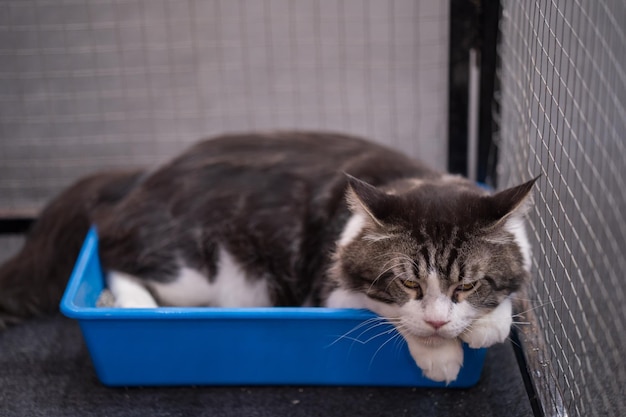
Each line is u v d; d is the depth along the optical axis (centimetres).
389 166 118
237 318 108
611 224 139
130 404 112
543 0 112
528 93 110
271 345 111
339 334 109
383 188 112
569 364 106
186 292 121
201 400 113
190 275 120
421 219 103
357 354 111
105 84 172
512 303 110
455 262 102
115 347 111
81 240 128
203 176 121
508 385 114
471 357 110
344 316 107
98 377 115
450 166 144
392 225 103
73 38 174
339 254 109
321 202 116
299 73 175
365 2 178
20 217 146
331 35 179
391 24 177
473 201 104
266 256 119
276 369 112
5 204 151
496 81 135
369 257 105
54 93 169
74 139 162
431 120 162
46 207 132
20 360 121
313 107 167
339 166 119
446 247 102
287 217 118
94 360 112
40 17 174
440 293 102
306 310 107
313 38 179
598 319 120
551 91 105
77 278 115
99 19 177
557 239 108
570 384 105
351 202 106
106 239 122
